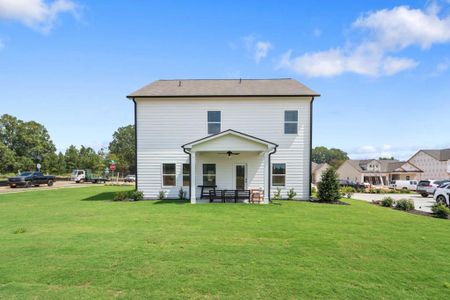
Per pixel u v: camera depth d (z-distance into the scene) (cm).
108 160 7106
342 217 1162
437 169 5403
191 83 2073
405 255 664
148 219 1080
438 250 705
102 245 720
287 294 455
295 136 1806
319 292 463
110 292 458
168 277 517
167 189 1820
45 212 1262
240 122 1817
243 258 625
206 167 1830
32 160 5612
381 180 6134
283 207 1426
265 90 1872
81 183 4597
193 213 1223
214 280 505
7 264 583
